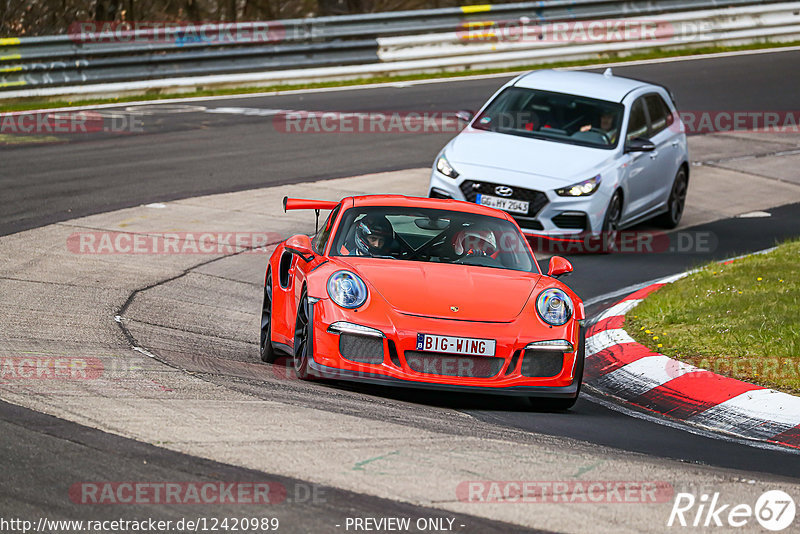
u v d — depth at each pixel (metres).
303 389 24.95
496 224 30.64
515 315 25.80
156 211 49.06
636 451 22.41
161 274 38.81
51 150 62.00
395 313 25.23
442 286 26.48
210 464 18.06
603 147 48.34
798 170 67.50
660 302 37.03
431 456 19.47
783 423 25.80
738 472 21.00
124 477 17.16
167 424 20.16
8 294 33.31
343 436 20.33
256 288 38.88
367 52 90.88
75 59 79.69
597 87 51.78
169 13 103.44
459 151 47.69
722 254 48.38
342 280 26.05
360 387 26.64
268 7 105.56
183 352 28.50
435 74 93.12
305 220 49.31
